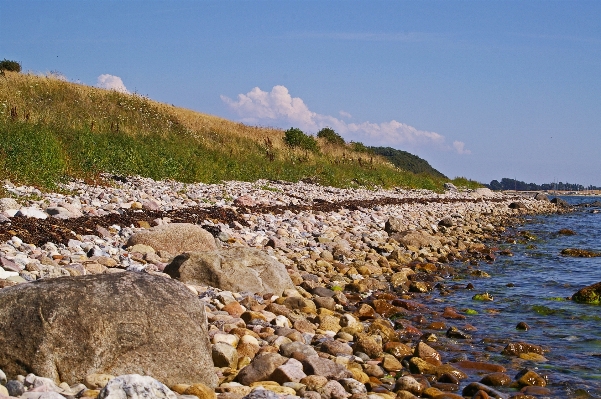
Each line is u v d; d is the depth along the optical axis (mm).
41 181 15016
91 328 4520
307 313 7891
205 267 8242
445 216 23172
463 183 47500
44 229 10070
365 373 5844
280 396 4457
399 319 8297
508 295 10297
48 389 4066
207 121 37750
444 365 6199
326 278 10555
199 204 16391
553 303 9703
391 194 30328
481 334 7770
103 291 4730
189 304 5043
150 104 34281
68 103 28281
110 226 11531
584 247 16891
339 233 15398
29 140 16516
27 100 26078
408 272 11711
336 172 32656
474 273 12273
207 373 4902
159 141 25141
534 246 16906
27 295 4559
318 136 45562
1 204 11508
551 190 102562
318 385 5051
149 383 3850
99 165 19172
